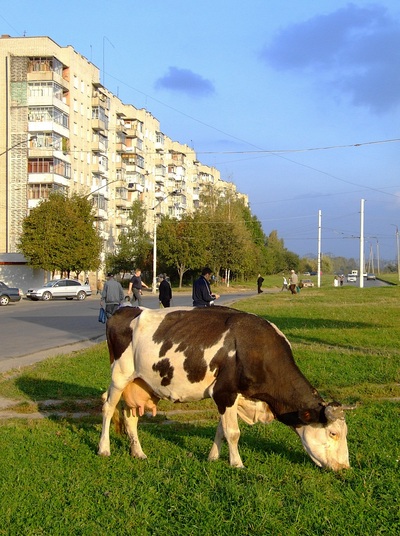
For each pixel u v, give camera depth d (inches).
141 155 3878.0
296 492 238.7
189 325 285.4
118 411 312.7
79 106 3061.0
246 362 269.6
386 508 225.5
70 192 2861.7
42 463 281.9
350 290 2283.5
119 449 306.0
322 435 264.4
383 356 583.8
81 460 287.3
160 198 4325.8
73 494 241.8
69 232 2242.9
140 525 213.3
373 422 347.6
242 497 231.8
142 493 239.6
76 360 594.2
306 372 503.2
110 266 3095.5
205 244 2952.8
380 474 259.1
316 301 1555.1
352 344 685.3
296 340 716.0
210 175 5821.9
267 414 285.1
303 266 7278.5
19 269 2417.6
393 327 866.1
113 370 303.1
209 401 422.9
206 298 620.1
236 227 3331.7
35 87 2672.2
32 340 802.2
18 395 446.0
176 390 283.4
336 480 252.8
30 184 2677.2
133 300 1020.5
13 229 2674.7
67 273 2459.4
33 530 209.6
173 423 366.0
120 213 3671.3
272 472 264.1
